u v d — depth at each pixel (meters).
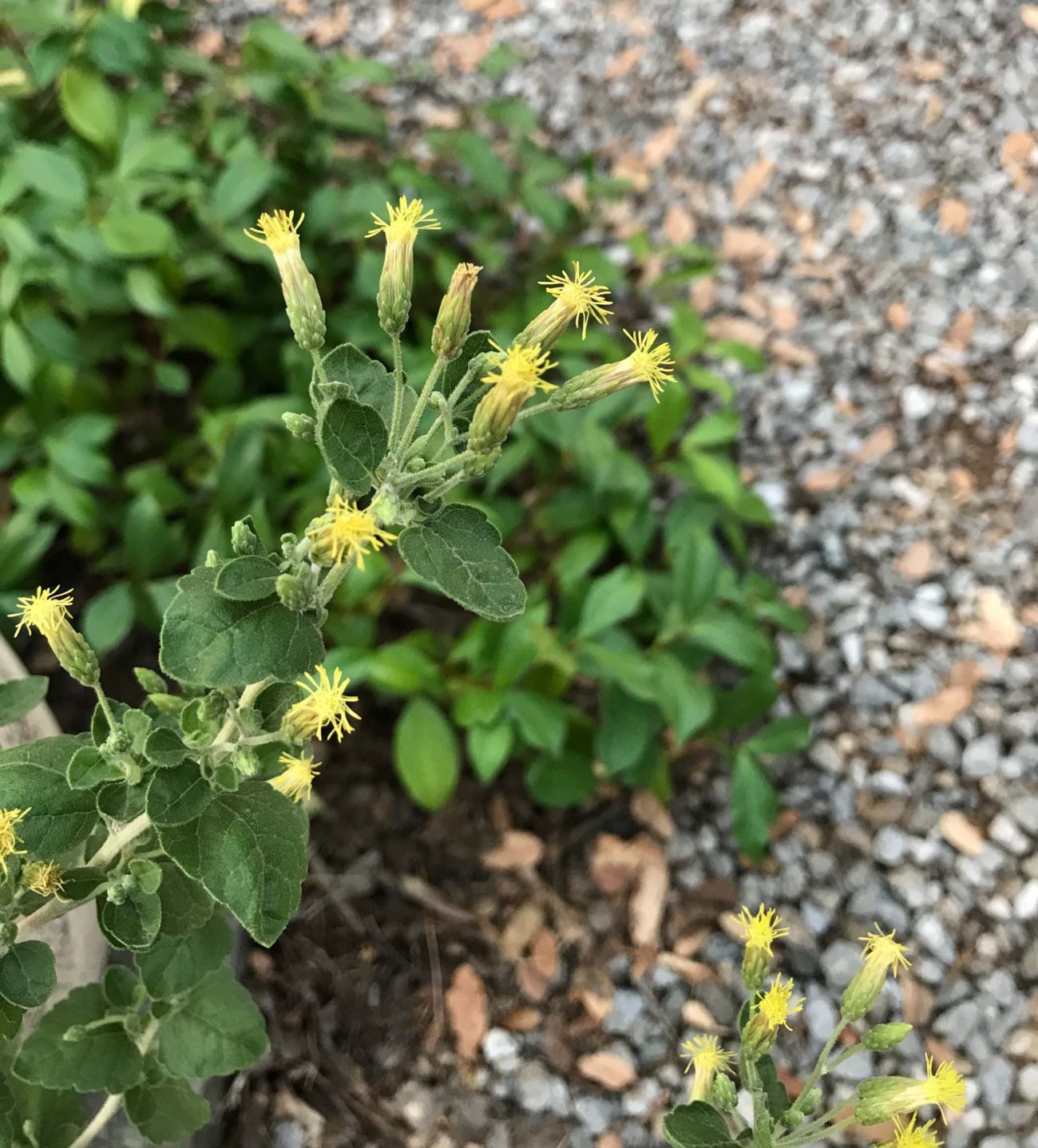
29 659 0.37
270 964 0.32
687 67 0.58
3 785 0.17
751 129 0.55
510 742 0.30
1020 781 0.36
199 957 0.20
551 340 0.17
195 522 0.36
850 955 0.33
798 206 0.52
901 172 0.52
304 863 0.16
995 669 0.38
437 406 0.16
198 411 0.36
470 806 0.36
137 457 0.41
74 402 0.37
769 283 0.49
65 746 0.18
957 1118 0.30
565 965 0.33
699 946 0.33
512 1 0.61
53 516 0.38
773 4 0.60
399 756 0.30
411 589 0.40
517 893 0.34
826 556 0.41
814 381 0.46
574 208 0.43
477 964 0.33
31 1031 0.23
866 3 0.59
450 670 0.34
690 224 0.51
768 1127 0.18
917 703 0.37
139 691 0.37
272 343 0.41
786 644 0.39
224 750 0.17
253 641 0.15
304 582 0.15
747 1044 0.19
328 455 0.14
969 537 0.41
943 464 0.43
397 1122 0.30
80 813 0.17
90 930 0.25
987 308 0.47
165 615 0.15
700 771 0.36
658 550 0.41
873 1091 0.19
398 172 0.40
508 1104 0.30
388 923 0.33
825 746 0.37
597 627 0.30
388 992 0.32
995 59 0.56
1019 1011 0.32
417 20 0.61
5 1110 0.20
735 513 0.38
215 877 0.16
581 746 0.35
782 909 0.34
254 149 0.37
